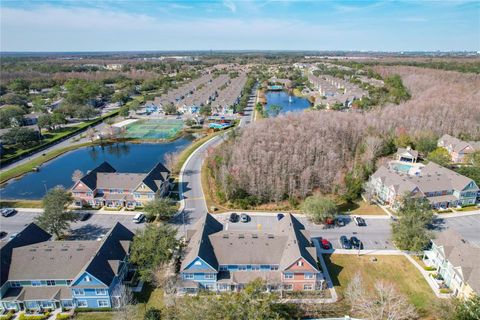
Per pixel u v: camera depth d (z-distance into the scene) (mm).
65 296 45875
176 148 118562
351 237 61062
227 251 50781
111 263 48594
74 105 160625
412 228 56562
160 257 47688
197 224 58562
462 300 39562
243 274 49375
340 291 49094
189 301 40625
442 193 73875
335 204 69250
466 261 47406
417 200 65375
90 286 45031
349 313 44750
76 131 139750
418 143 104062
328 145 92688
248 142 93312
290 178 77062
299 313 44688
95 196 76000
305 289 49250
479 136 110812
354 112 134375
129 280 51250
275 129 103375
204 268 47969
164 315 43281
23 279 46406
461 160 98625
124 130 133250
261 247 51156
